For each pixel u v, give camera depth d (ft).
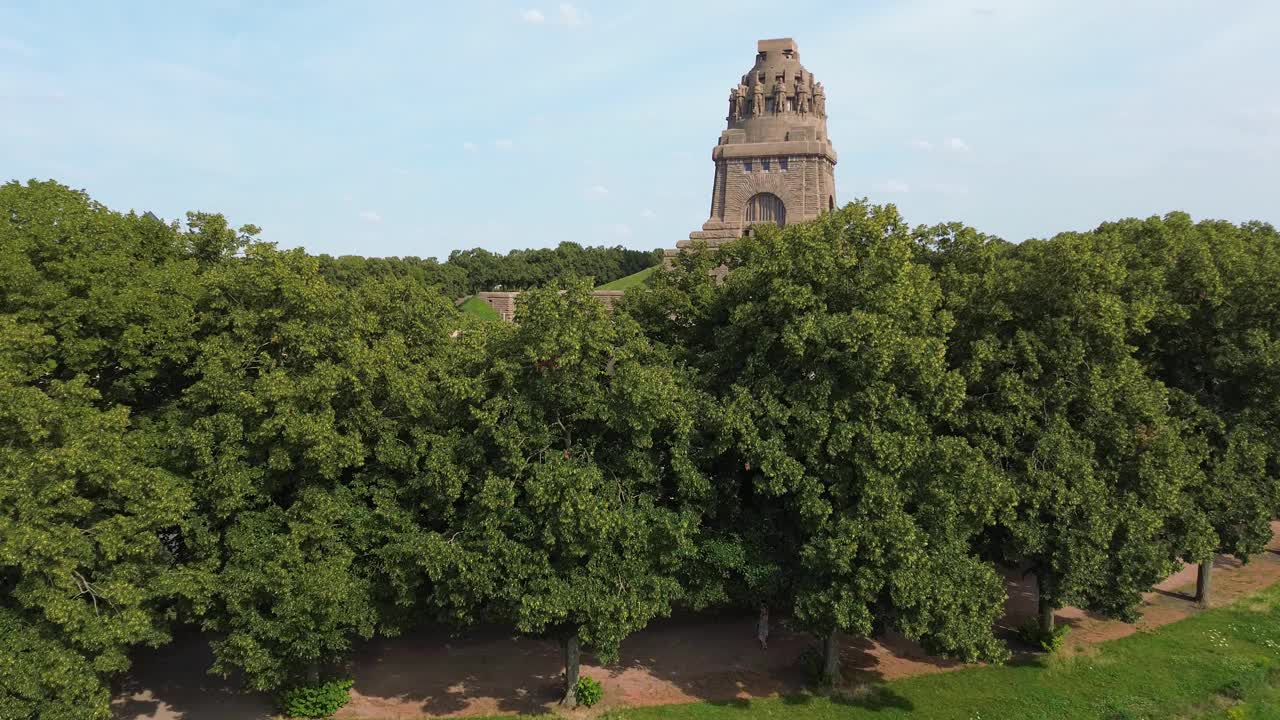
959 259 107.45
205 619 85.76
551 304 82.64
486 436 85.81
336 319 88.79
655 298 112.06
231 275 85.92
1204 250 109.70
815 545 85.97
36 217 89.20
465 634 115.65
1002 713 92.99
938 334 91.25
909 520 81.71
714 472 98.27
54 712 69.77
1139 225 128.47
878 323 83.30
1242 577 141.38
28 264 80.94
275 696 94.22
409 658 107.55
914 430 87.25
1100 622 120.98
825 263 87.76
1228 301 110.42
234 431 79.61
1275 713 93.25
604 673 103.60
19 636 69.97
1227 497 105.81
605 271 477.77
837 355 86.07
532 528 82.12
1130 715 91.45
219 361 80.69
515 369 83.92
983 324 100.68
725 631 117.19
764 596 96.12
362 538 88.33
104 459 72.95
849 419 87.10
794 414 87.25
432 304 105.29
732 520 97.76
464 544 83.71
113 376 89.76
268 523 84.17
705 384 98.63
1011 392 94.53
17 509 68.08
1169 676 102.27
